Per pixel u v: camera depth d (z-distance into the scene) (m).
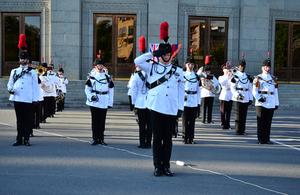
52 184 5.10
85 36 21.84
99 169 6.00
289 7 23.14
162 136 5.82
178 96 5.91
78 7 21.19
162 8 21.39
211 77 10.99
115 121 12.89
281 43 23.39
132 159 6.82
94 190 4.88
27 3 21.84
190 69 8.98
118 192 4.82
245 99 10.37
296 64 23.67
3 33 22.22
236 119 10.48
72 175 5.59
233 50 22.66
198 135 10.23
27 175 5.53
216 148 8.23
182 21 22.06
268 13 22.33
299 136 10.35
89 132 10.09
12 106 18.19
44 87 11.94
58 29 21.23
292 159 7.22
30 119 8.02
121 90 19.80
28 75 7.96
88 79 8.20
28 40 22.22
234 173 6.00
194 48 22.48
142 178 5.55
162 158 5.83
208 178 5.65
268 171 6.20
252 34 22.28
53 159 6.62
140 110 7.96
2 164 6.18
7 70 22.44
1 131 10.01
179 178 5.61
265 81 9.07
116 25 22.08
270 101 8.95
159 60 5.85
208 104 13.22
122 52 22.23
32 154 7.02
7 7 21.94
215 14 22.38
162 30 5.88
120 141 8.81
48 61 21.88
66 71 21.33
